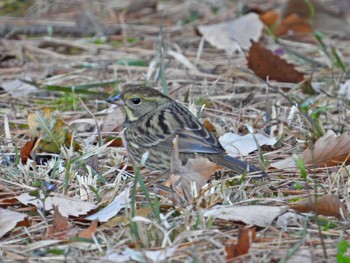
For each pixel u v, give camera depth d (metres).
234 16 17.59
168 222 8.40
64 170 9.77
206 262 7.48
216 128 11.30
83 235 8.12
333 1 18.02
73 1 18.72
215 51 15.57
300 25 16.42
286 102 12.52
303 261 7.54
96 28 16.72
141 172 10.23
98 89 13.34
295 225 8.38
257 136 10.88
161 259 7.48
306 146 10.71
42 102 12.91
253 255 7.54
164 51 13.57
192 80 13.59
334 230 8.23
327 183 9.56
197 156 9.68
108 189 9.35
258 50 13.08
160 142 10.02
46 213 8.85
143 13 18.12
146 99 10.56
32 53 15.37
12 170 9.94
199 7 18.39
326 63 14.64
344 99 12.26
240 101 12.54
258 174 9.41
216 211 8.31
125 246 7.79
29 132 11.33
